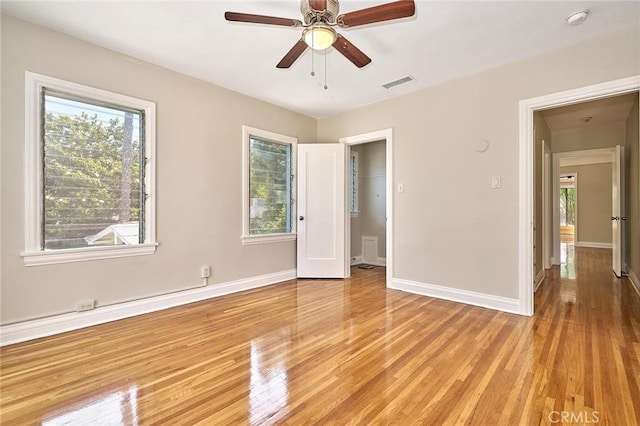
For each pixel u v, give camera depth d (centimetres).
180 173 331
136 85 298
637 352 215
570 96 273
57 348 225
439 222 358
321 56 293
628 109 429
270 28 250
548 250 525
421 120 374
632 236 429
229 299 351
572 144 546
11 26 232
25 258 238
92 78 271
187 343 235
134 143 303
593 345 227
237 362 206
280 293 377
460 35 258
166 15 232
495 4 218
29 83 239
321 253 457
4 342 229
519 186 301
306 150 456
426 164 369
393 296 363
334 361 207
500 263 313
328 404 161
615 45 253
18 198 236
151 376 188
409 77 340
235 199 383
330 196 459
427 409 157
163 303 317
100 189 282
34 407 158
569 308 315
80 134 270
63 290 256
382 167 566
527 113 296
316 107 441
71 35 258
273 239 427
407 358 210
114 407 158
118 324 274
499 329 261
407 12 176
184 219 334
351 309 315
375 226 577
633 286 402
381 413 154
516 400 163
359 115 440
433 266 363
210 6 222
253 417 151
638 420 147
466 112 336
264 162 425
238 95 385
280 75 336
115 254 284
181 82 331
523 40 266
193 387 177
